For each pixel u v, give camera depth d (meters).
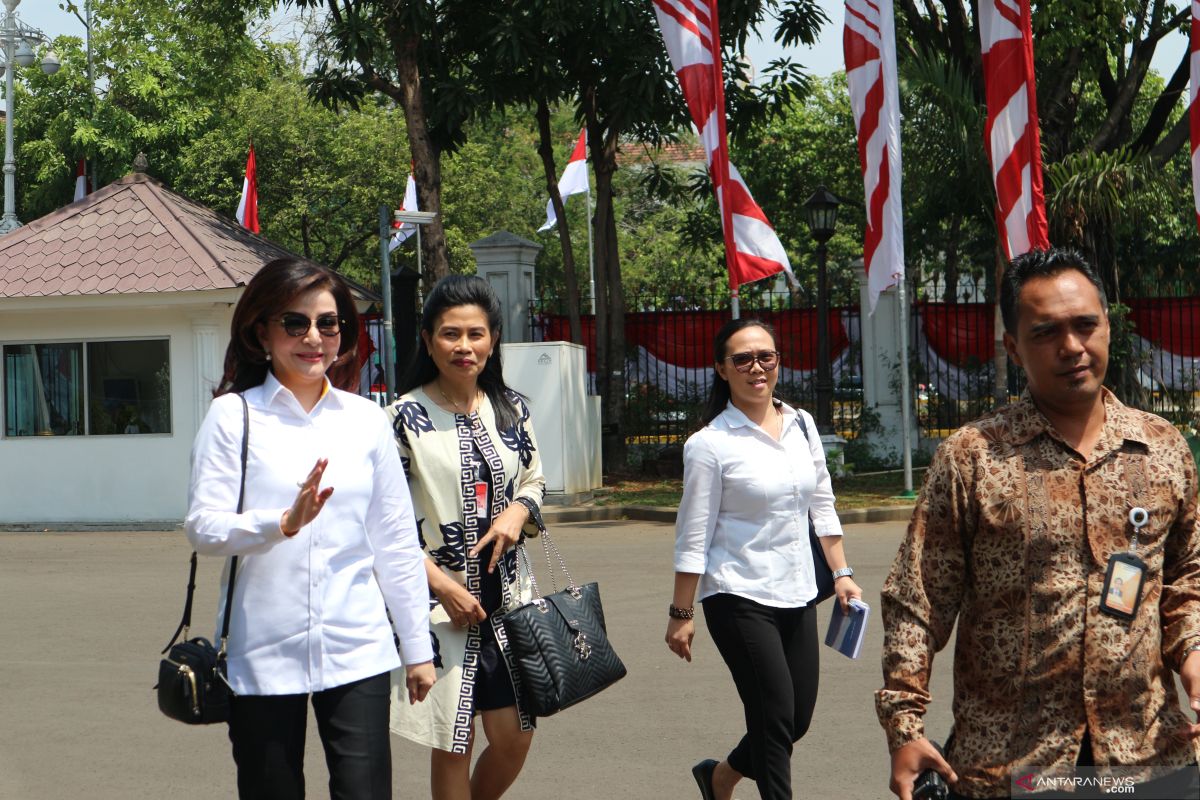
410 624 3.87
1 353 17.69
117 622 9.77
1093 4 16.97
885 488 17.75
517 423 4.56
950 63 19.05
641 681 7.46
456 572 4.33
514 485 4.49
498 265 22.16
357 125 38.16
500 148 45.69
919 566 2.89
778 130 35.81
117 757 6.14
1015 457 2.82
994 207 18.02
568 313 24.02
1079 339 2.76
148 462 17.36
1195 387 21.22
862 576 10.96
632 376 22.66
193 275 17.00
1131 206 17.67
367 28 18.59
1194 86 13.78
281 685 3.55
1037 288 2.79
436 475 4.36
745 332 4.92
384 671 3.69
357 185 37.62
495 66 21.03
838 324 21.83
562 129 49.09
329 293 3.71
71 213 18.62
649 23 20.48
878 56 15.00
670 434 22.25
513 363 17.52
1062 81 19.64
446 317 4.41
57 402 17.61
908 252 29.80
